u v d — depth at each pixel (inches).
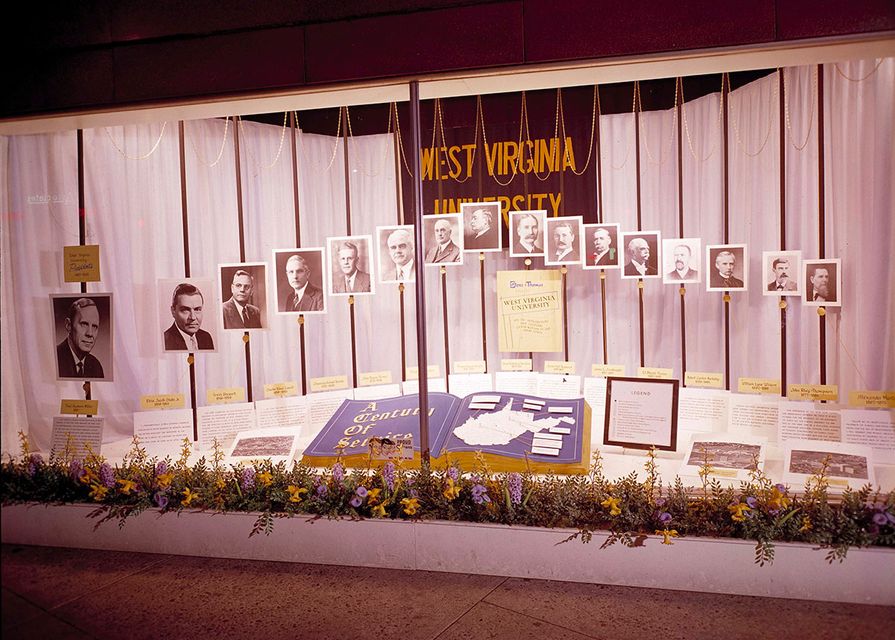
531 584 101.2
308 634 89.0
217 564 111.0
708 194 157.1
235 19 111.7
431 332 175.5
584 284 168.4
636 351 166.2
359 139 173.6
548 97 163.9
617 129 163.6
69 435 130.0
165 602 98.6
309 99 117.6
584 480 107.7
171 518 114.7
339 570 107.6
